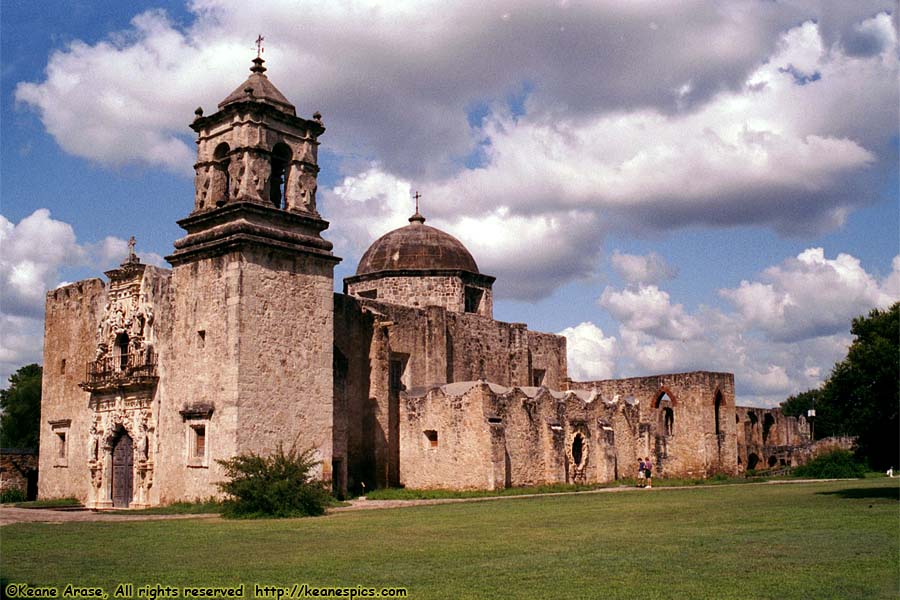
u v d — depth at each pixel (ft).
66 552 65.46
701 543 66.64
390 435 157.99
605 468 172.24
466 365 179.73
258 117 126.41
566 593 46.93
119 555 63.52
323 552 64.08
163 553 64.44
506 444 153.17
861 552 60.85
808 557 58.70
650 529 77.82
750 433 240.94
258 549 66.44
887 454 115.75
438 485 152.56
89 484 138.31
